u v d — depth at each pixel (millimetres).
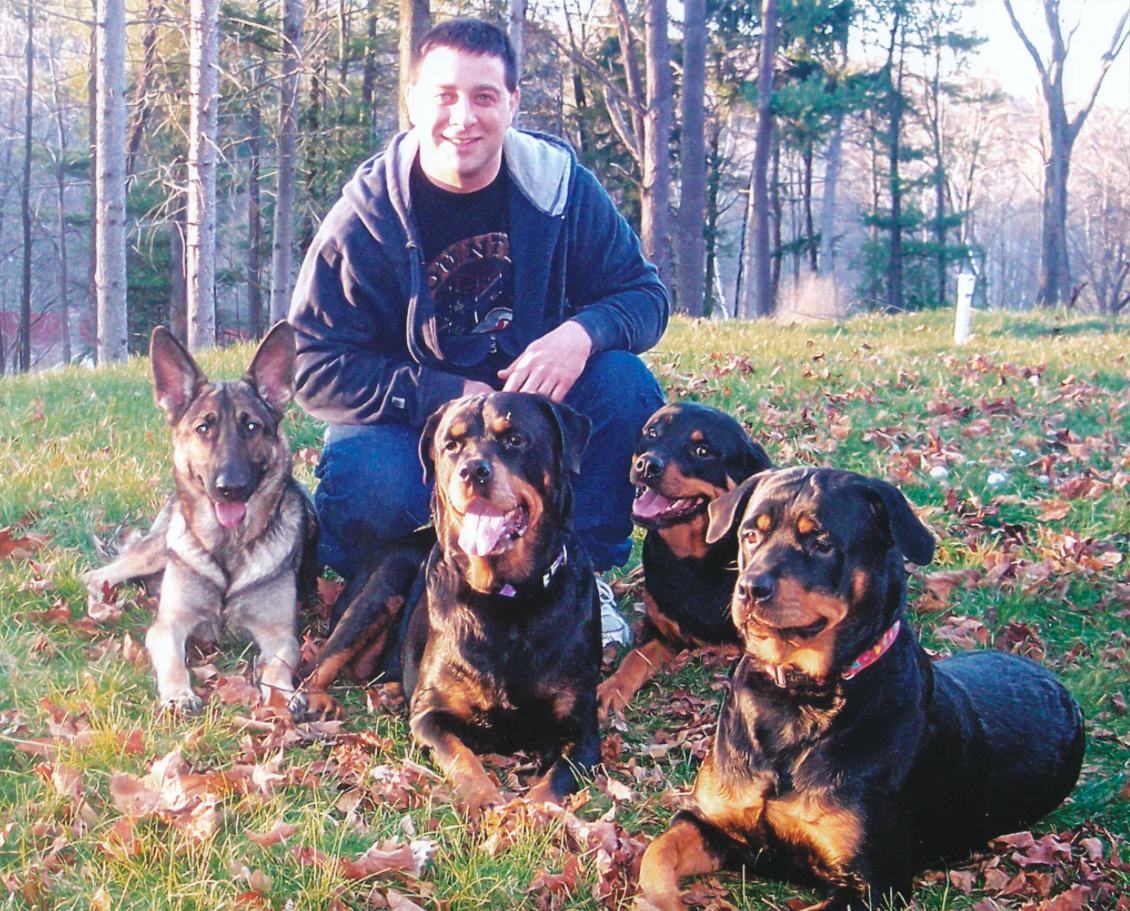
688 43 24328
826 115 31203
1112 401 9062
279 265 21609
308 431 8234
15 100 42562
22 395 9562
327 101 27703
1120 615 5328
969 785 3510
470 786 3654
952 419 8508
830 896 3268
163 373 4906
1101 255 56469
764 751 3336
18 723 3936
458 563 4031
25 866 3141
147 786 3588
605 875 3258
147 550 5273
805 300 26891
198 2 18516
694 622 4797
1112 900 3371
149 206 28891
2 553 5602
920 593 5539
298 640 5043
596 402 5199
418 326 5031
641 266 5516
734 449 4820
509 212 5047
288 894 3102
